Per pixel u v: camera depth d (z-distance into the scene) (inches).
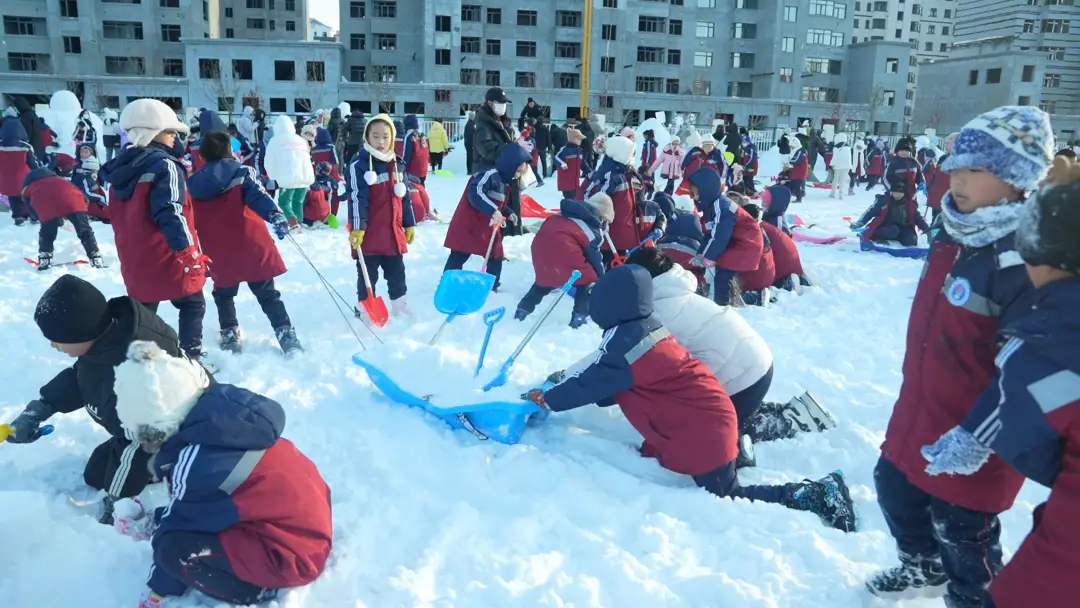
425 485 133.8
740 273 262.1
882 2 4124.0
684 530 120.6
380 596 103.5
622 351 134.0
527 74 2130.9
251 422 96.6
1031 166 81.7
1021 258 74.9
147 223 169.5
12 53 1993.1
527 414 150.8
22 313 225.9
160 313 232.8
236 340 199.2
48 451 139.3
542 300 261.7
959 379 87.4
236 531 96.7
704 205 259.6
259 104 1657.2
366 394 169.9
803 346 225.0
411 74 2112.5
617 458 144.8
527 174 270.4
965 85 2481.5
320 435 148.3
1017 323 70.1
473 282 181.8
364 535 116.3
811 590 107.2
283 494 99.4
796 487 130.4
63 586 100.9
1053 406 65.1
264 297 196.4
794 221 468.8
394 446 144.6
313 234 383.2
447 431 151.8
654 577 109.8
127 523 114.3
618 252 284.2
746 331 152.9
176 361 95.6
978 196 85.1
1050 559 68.1
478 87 1895.9
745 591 105.3
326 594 103.8
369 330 220.8
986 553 92.3
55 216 278.5
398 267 236.2
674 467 135.1
